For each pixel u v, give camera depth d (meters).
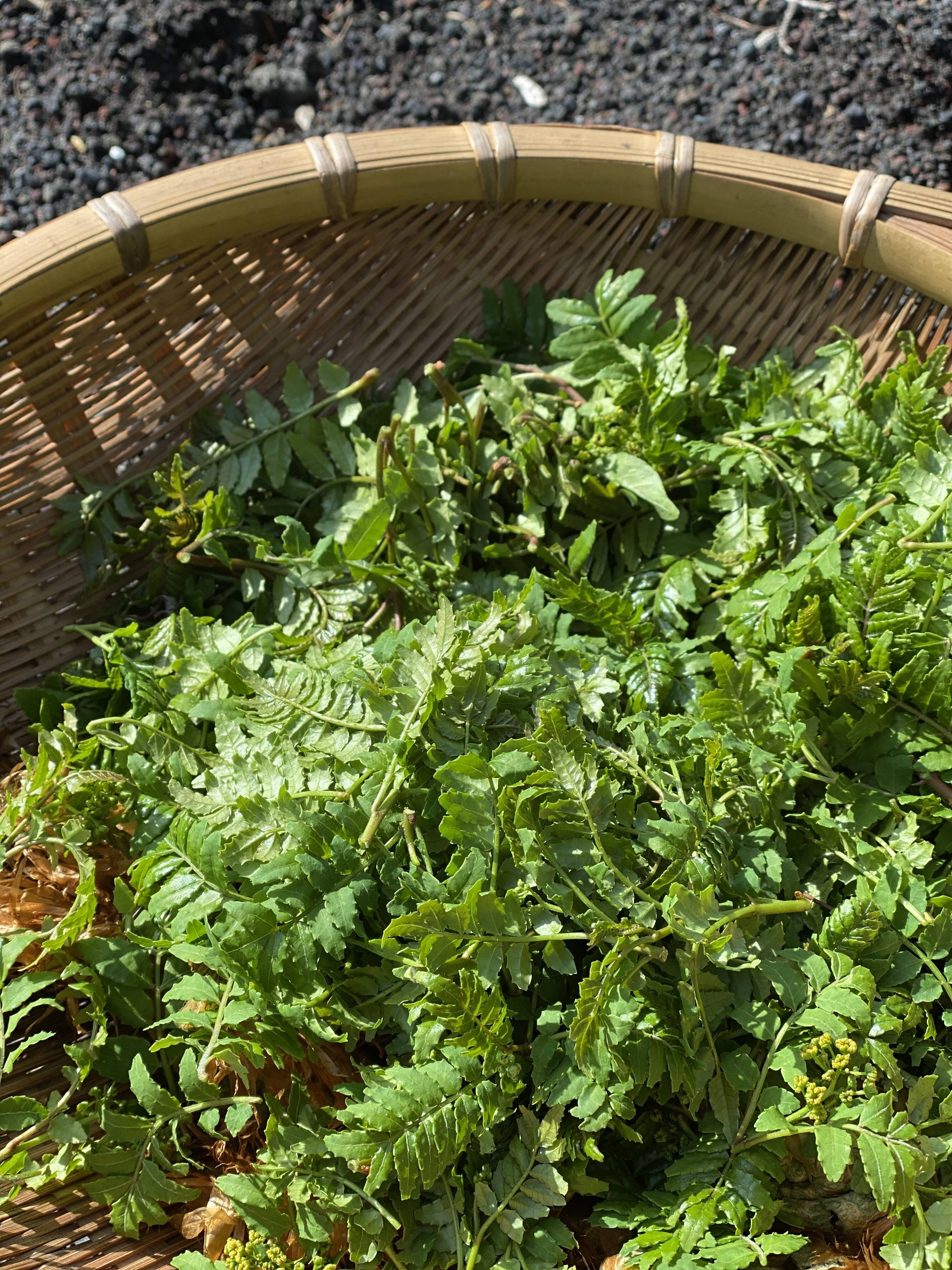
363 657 1.29
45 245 1.38
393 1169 1.06
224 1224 1.11
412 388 1.55
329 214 1.52
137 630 1.48
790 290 1.61
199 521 1.49
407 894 1.09
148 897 1.19
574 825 1.11
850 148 2.31
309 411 1.52
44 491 1.50
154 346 1.53
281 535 1.56
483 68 2.47
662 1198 1.08
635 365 1.51
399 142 1.50
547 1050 1.09
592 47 2.48
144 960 1.20
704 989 1.09
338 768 1.20
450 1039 1.03
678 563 1.45
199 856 1.11
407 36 2.49
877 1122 1.03
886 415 1.50
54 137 2.31
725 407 1.55
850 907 1.13
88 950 1.19
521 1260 1.03
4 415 1.46
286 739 1.21
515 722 1.22
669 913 1.04
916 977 1.15
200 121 2.37
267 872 1.06
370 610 1.47
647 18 2.52
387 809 1.12
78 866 1.28
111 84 2.35
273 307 1.58
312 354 1.63
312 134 2.40
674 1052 1.06
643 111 2.39
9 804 1.25
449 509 1.47
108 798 1.27
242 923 1.04
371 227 1.58
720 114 2.36
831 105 2.37
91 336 1.49
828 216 1.50
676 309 1.65
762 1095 1.08
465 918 1.03
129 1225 1.09
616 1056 1.02
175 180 1.44
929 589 1.30
